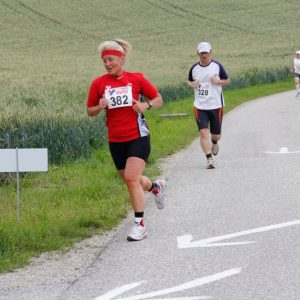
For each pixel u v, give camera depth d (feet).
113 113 37.86
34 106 74.64
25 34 295.28
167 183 54.44
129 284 29.73
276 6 356.59
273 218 41.52
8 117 64.34
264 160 64.64
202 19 331.36
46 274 31.63
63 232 38.68
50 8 330.75
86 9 332.80
